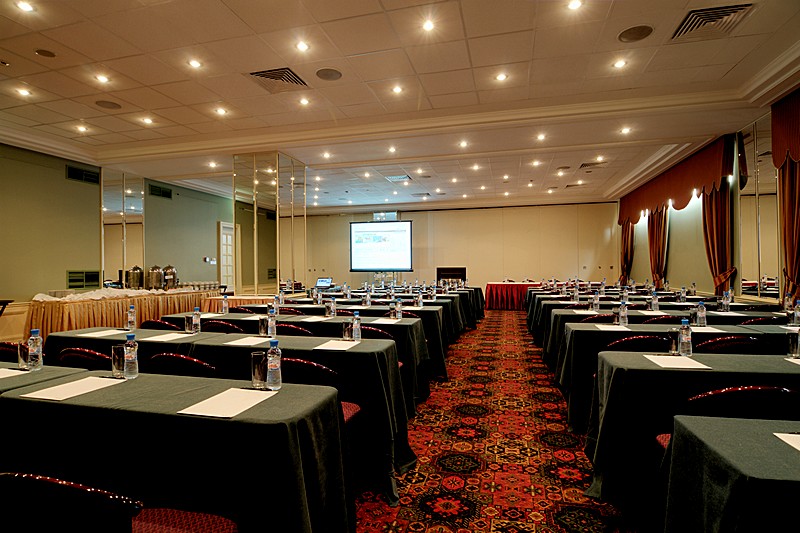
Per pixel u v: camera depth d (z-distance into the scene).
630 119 6.07
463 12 3.79
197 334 3.28
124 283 9.50
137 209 9.70
